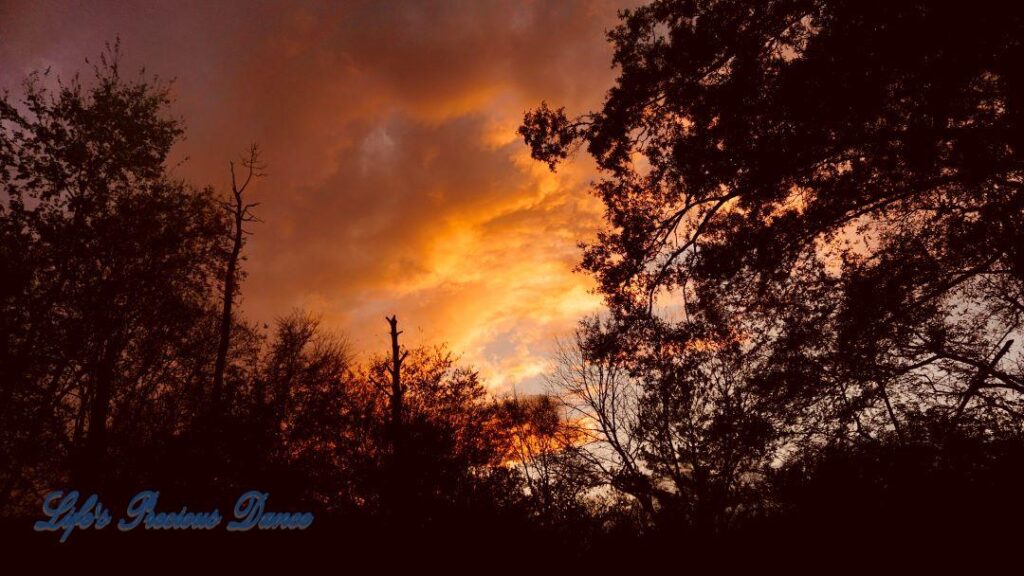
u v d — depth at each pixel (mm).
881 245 13242
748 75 10109
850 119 9609
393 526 12391
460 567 11672
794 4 9695
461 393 20344
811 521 12242
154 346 18359
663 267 13453
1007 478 10539
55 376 15945
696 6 10664
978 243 11305
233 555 11250
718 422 14445
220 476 13055
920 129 9242
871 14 8445
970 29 7777
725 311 13602
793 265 12797
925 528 10773
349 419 15508
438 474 14289
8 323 15117
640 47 11492
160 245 19016
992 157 9055
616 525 15016
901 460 11773
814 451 13148
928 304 12914
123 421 16625
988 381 12500
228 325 19562
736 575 12484
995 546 10023
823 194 11547
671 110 11992
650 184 13094
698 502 15078
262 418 13836
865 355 12406
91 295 17125
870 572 11070
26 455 14078
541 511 14141
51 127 17766
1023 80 7898
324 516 12812
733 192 11602
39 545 10945
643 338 14344
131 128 19203
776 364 13359
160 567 10844
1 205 16156
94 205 18438
